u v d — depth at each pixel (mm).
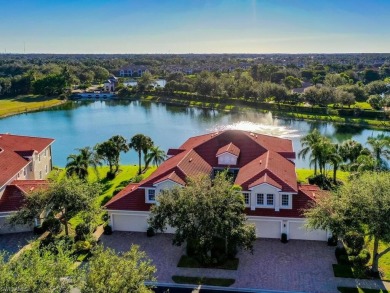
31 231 48812
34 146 68500
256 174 47656
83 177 60344
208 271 39312
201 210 37438
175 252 43062
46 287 24703
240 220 38125
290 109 148375
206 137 65438
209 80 177375
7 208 48875
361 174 46969
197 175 46281
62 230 48625
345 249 41500
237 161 56000
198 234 37375
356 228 35469
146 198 47781
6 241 46438
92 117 150625
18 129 130250
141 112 160375
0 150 60844
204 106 167375
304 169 73000
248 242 37844
